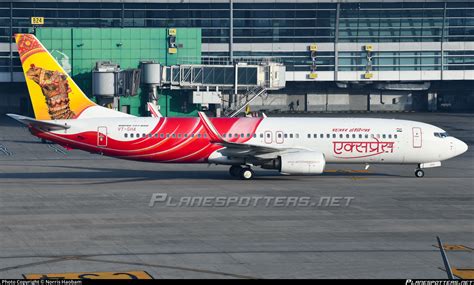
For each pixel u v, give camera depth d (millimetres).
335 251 70562
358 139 124688
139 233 77812
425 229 82000
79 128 120688
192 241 74312
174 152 122000
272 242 74188
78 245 72062
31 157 157500
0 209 91375
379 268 64250
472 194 107688
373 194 106688
